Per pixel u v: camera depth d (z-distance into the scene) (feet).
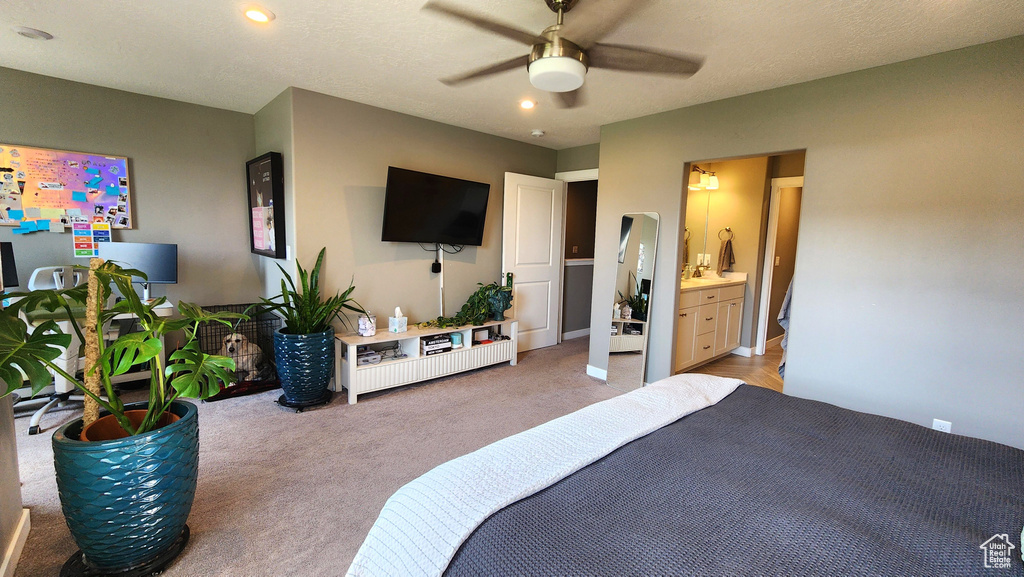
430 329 12.51
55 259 10.35
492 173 14.65
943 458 4.51
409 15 6.81
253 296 13.30
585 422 5.03
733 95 10.00
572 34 7.22
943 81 7.53
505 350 14.24
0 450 5.20
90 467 4.67
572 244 18.93
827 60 7.98
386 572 3.37
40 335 4.71
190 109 11.83
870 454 4.58
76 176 10.43
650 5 6.21
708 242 17.22
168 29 7.38
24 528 5.68
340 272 11.51
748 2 6.08
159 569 5.31
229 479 7.37
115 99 10.76
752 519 3.41
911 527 3.37
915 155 7.85
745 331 16.49
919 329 7.98
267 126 11.88
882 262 8.30
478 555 3.05
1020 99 6.90
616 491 3.77
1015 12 6.12
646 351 12.07
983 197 7.27
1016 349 7.14
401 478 7.54
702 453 4.52
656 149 11.62
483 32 7.30
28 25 7.30
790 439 4.89
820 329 9.11
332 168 11.09
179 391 5.07
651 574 2.81
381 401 11.05
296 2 6.45
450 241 13.41
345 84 10.03
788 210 17.25
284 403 10.43
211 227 12.42
